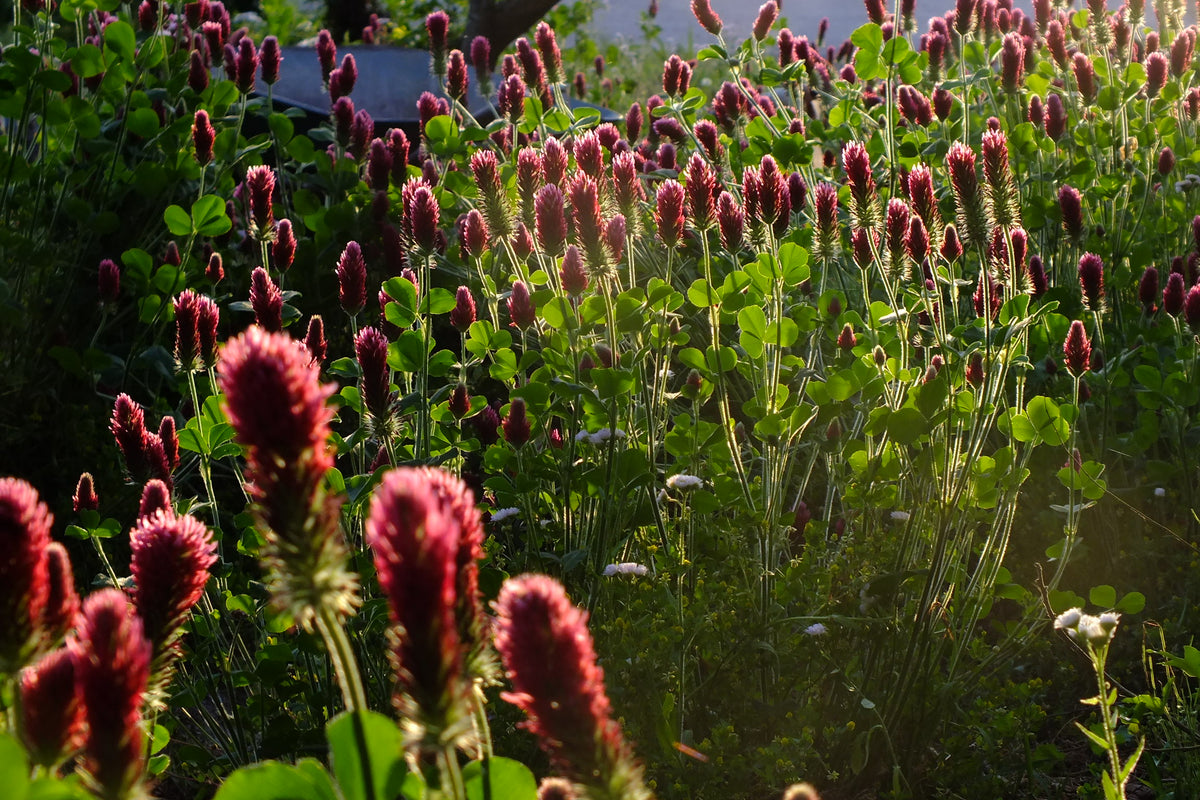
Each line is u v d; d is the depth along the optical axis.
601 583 3.10
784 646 3.10
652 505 3.15
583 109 5.18
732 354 3.23
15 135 5.75
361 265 3.44
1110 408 4.27
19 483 1.05
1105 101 5.32
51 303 5.30
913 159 5.27
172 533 1.25
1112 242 5.02
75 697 1.03
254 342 0.98
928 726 3.15
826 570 3.21
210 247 5.38
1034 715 3.03
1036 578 4.05
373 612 2.90
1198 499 3.98
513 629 0.99
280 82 8.28
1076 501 3.83
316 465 0.99
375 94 8.34
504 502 3.20
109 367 4.73
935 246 3.32
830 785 3.16
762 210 3.09
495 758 1.19
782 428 3.07
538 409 3.21
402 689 0.98
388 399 3.00
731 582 3.32
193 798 3.37
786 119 5.55
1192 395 3.86
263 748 2.97
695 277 4.79
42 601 1.04
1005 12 6.58
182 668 3.11
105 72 5.66
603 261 3.04
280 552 0.99
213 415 3.11
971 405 3.09
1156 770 2.89
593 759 0.98
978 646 3.25
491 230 3.36
